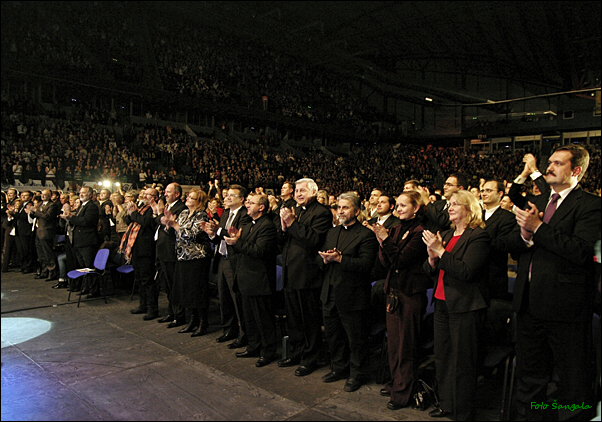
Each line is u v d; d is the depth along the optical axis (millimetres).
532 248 2414
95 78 17688
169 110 22047
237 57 25891
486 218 3545
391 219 4125
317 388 3008
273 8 24484
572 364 2270
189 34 23625
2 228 7988
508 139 31219
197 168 17891
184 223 4223
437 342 2668
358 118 31953
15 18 16578
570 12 17547
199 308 4180
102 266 5434
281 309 3830
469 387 2459
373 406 2738
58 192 8578
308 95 29094
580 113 25828
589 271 2279
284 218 3246
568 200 2363
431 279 2861
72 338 4062
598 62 21422
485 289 2510
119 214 7074
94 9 19688
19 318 4727
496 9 20078
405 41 26781
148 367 3365
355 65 29938
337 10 23766
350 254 3000
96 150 15938
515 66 27047
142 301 4984
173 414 2609
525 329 2471
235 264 3760
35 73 16312
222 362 3492
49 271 6887
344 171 25562
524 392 2496
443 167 27203
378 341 3564
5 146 14219
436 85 31109
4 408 2674
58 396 2848
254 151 22734
